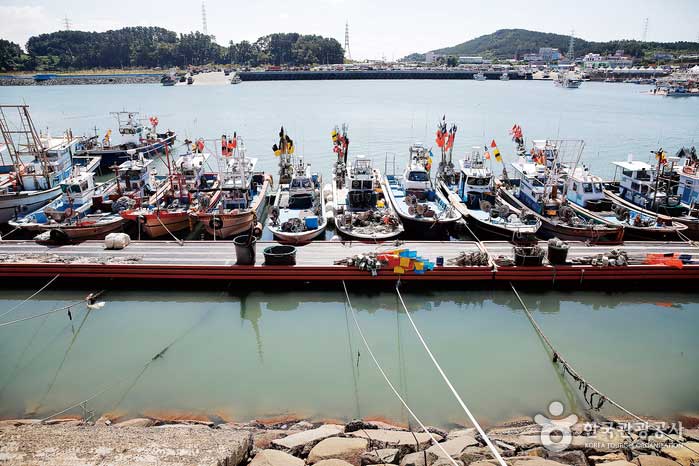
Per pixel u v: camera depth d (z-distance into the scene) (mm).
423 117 88000
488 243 27031
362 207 33125
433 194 35062
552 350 18875
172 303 22750
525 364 18312
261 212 36000
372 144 63125
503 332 20562
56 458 11664
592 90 169375
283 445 13266
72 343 19516
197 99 124375
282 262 23609
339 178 38781
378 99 124500
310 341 19891
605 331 20641
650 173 35625
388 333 20500
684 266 23516
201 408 15867
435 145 62750
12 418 15430
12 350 18984
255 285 23734
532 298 23344
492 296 23484
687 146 62562
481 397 16422
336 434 13891
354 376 17609
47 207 30609
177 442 12477
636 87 188375
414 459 12609
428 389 16891
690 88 148250
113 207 31953
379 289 23656
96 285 23797
